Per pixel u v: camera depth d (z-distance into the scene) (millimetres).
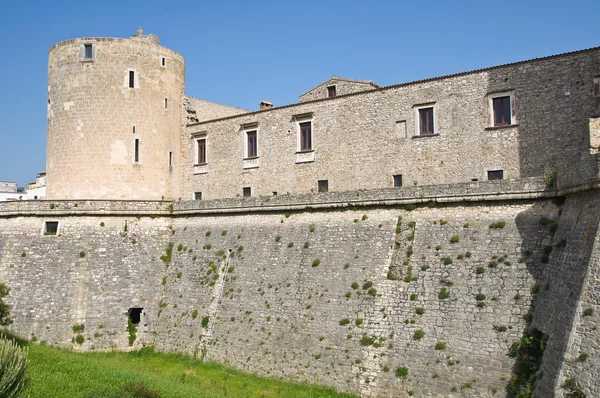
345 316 27312
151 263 38375
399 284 26438
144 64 42812
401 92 34344
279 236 33156
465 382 22391
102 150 41156
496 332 22516
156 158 42906
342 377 25969
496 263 24109
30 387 21500
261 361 29375
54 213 38188
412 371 23922
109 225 38688
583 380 17516
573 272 20156
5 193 84500
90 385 23266
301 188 38469
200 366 31453
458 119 31969
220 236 36656
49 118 43062
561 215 23266
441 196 27391
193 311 34562
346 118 36625
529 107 29656
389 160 34438
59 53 42500
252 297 31922
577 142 27969
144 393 22469
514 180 25156
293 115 39312
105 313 36062
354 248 29297
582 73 28141
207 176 44125
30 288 36156
